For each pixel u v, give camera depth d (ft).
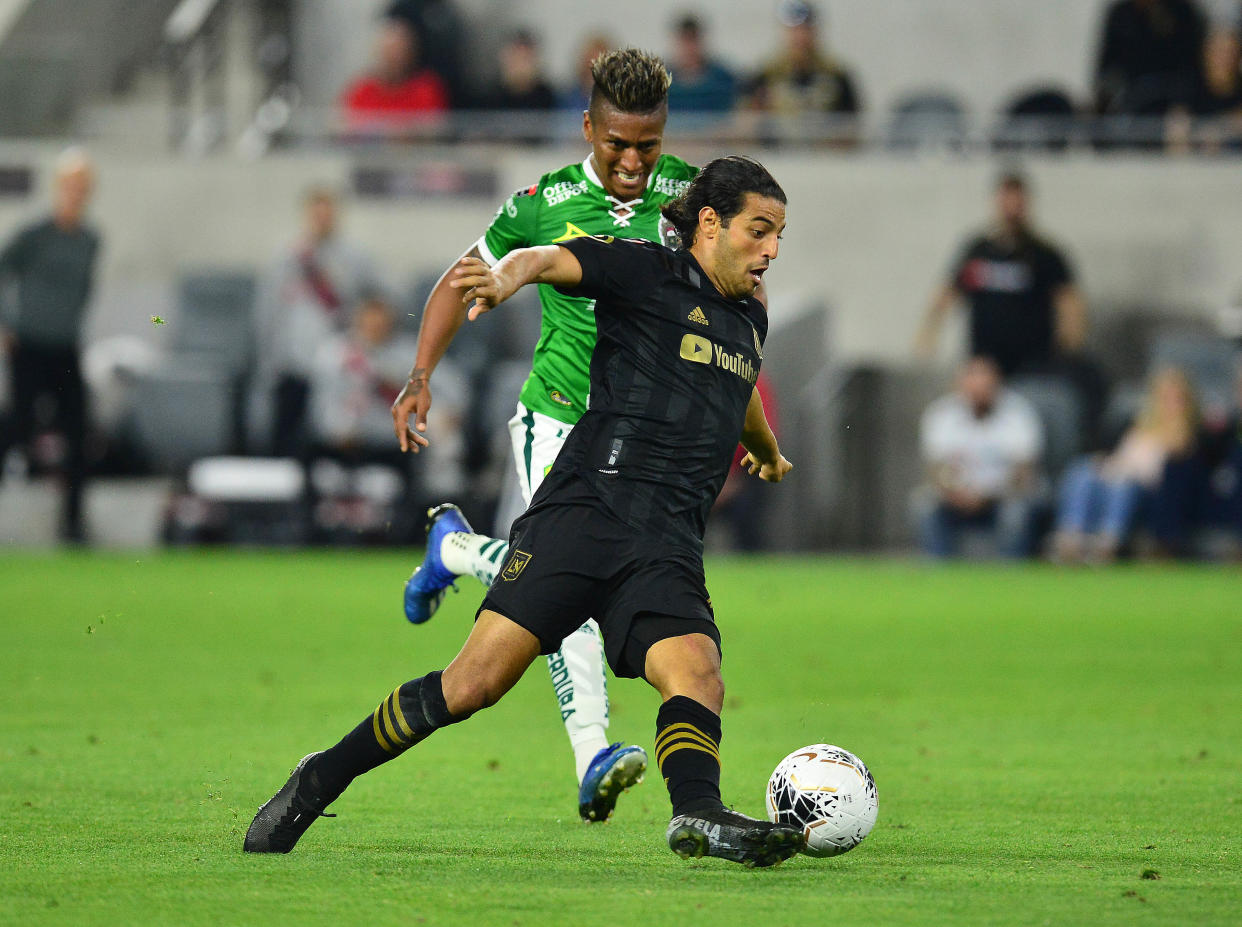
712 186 45.60
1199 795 58.29
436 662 99.35
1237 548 167.94
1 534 176.24
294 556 169.27
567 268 44.27
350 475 170.09
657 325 44.96
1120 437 175.11
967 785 60.44
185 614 124.77
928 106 204.74
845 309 200.44
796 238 200.85
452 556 59.06
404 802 56.29
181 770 61.87
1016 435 172.45
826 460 194.49
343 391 169.99
